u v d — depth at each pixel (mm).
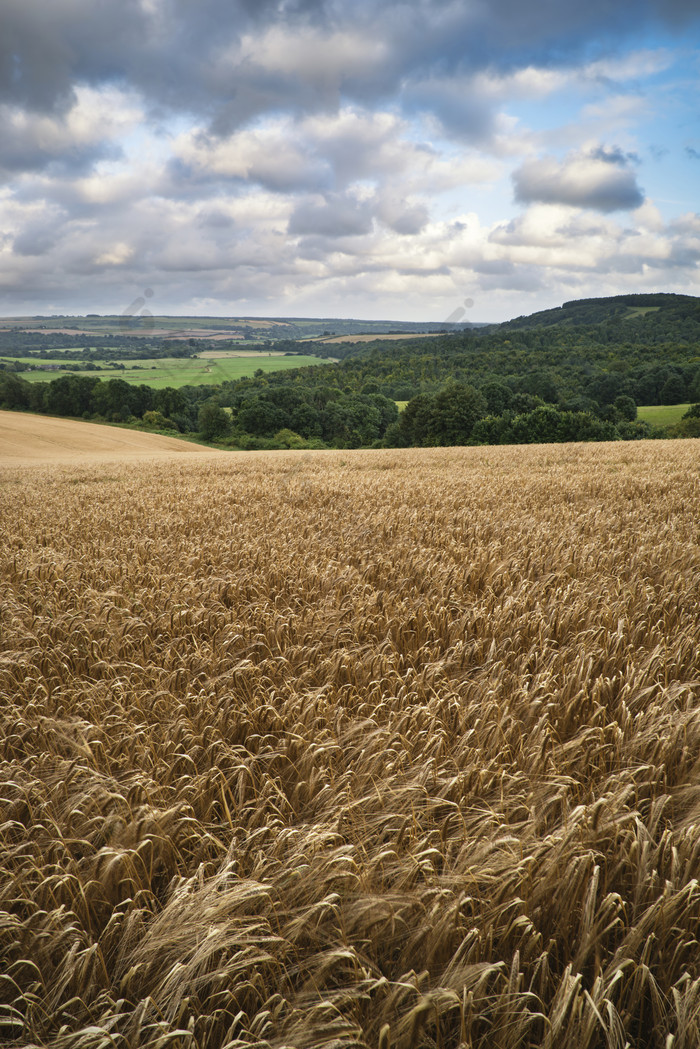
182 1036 1821
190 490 19078
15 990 2121
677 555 6969
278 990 1994
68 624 5305
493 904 2135
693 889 2129
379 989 1937
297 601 6027
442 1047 1865
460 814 2543
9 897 2332
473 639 4789
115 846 2447
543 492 14500
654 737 3037
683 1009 1730
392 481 18844
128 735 3352
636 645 4516
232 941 1938
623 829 2354
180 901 2123
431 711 3402
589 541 8219
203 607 5598
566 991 1749
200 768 3262
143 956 2055
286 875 2314
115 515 13617
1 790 2975
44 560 8250
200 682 4168
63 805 2824
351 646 4715
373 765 2930
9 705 3709
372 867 2285
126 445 70250
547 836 2312
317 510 12828
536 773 2895
